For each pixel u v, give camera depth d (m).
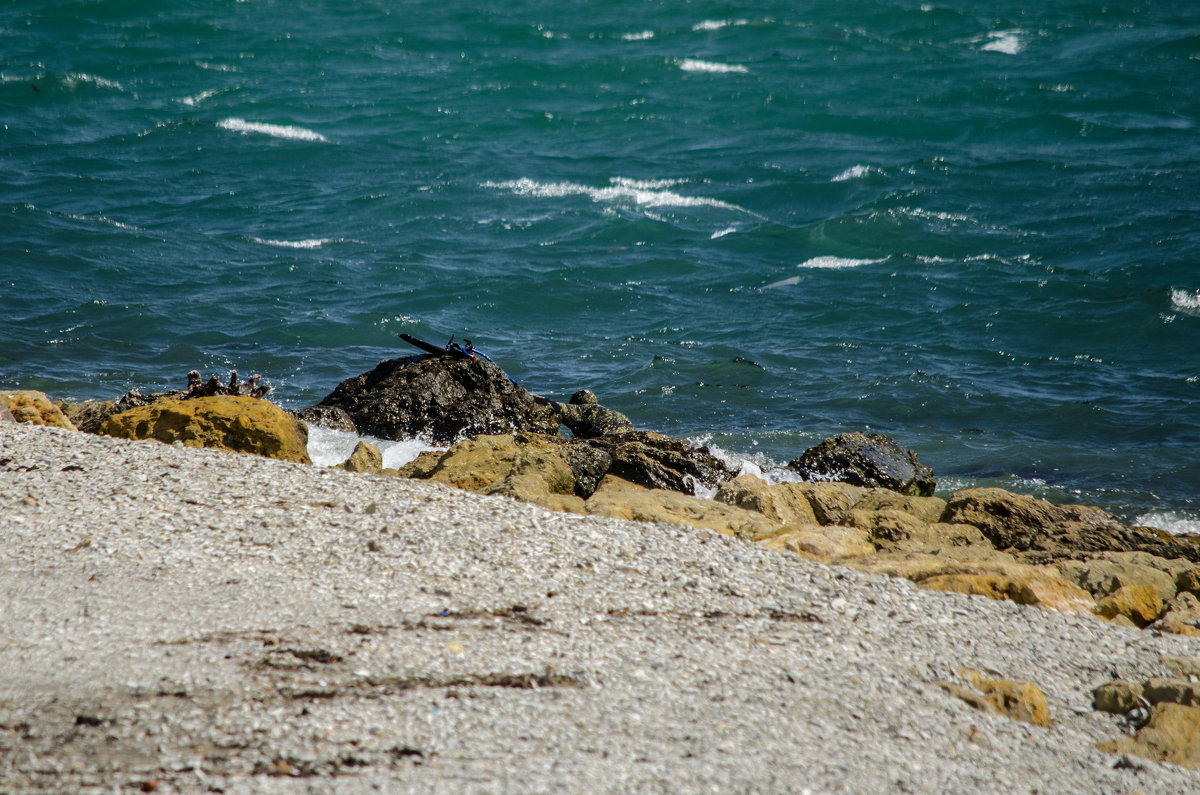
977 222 129.75
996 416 73.88
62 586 30.11
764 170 158.50
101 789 19.91
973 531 45.75
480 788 20.73
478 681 25.44
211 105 197.88
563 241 123.38
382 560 33.00
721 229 130.50
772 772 22.31
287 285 101.81
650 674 26.72
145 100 198.38
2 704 22.80
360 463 51.12
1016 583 36.34
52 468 41.59
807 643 29.89
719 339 91.00
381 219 130.88
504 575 32.44
